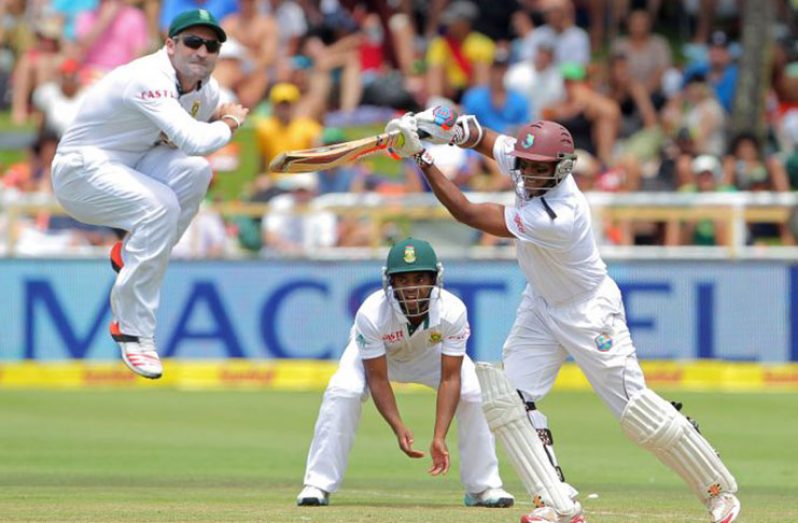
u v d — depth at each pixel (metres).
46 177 54.84
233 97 60.41
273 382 49.12
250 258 49.22
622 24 70.88
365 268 49.03
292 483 29.42
